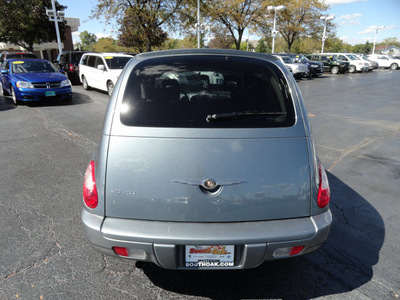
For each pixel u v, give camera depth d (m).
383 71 29.06
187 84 2.12
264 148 1.91
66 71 15.50
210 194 1.87
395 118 8.53
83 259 2.63
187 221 1.89
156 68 2.23
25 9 28.17
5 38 29.42
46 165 4.80
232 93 2.09
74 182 4.19
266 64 2.35
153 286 2.34
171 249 1.84
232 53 2.44
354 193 3.98
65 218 3.28
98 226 1.91
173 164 1.87
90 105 9.98
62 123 7.51
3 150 5.50
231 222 1.90
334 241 2.95
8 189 3.96
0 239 2.88
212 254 1.88
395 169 4.79
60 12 21.33
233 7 28.41
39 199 3.70
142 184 1.89
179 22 24.14
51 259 2.62
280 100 2.09
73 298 2.20
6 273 2.44
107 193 1.92
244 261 1.88
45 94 9.53
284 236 1.86
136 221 1.92
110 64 11.59
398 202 3.75
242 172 1.88
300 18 36.09
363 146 5.95
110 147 1.93
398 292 2.29
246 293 2.28
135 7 20.97
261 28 32.69
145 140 1.91
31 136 6.40
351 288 2.33
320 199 1.99
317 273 2.49
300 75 20.61
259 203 1.89
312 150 1.99
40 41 32.03
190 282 2.39
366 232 3.10
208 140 1.89
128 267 2.55
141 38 23.38
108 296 2.23
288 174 1.92
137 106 2.02
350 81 19.66
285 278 2.44
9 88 10.38
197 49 2.47
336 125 7.73
